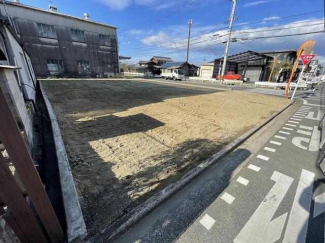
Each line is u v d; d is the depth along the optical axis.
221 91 12.31
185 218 1.68
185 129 4.12
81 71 19.39
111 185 2.03
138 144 3.18
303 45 8.51
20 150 0.97
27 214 1.11
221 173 2.44
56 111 4.95
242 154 3.02
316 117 5.63
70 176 2.00
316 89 15.73
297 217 1.71
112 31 20.83
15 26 14.54
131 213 1.63
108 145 3.06
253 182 2.25
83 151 2.79
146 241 1.43
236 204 1.88
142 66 40.72
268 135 3.96
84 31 18.58
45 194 1.15
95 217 1.57
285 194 2.04
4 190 0.97
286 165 2.68
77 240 1.34
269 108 6.88
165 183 2.11
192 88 13.49
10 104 2.10
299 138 3.79
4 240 0.99
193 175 2.28
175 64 31.05
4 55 4.37
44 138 3.27
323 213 1.76
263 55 21.19
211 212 1.76
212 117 5.30
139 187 2.02
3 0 13.45
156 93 9.68
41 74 16.72
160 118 4.92
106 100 6.99
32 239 1.19
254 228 1.59
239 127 4.41
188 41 28.77
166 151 2.96
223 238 1.49
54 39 16.80
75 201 1.65
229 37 18.64
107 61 21.36
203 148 3.13
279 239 1.49
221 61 24.42
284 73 21.08
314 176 2.40
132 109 5.75
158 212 1.73
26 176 1.03
